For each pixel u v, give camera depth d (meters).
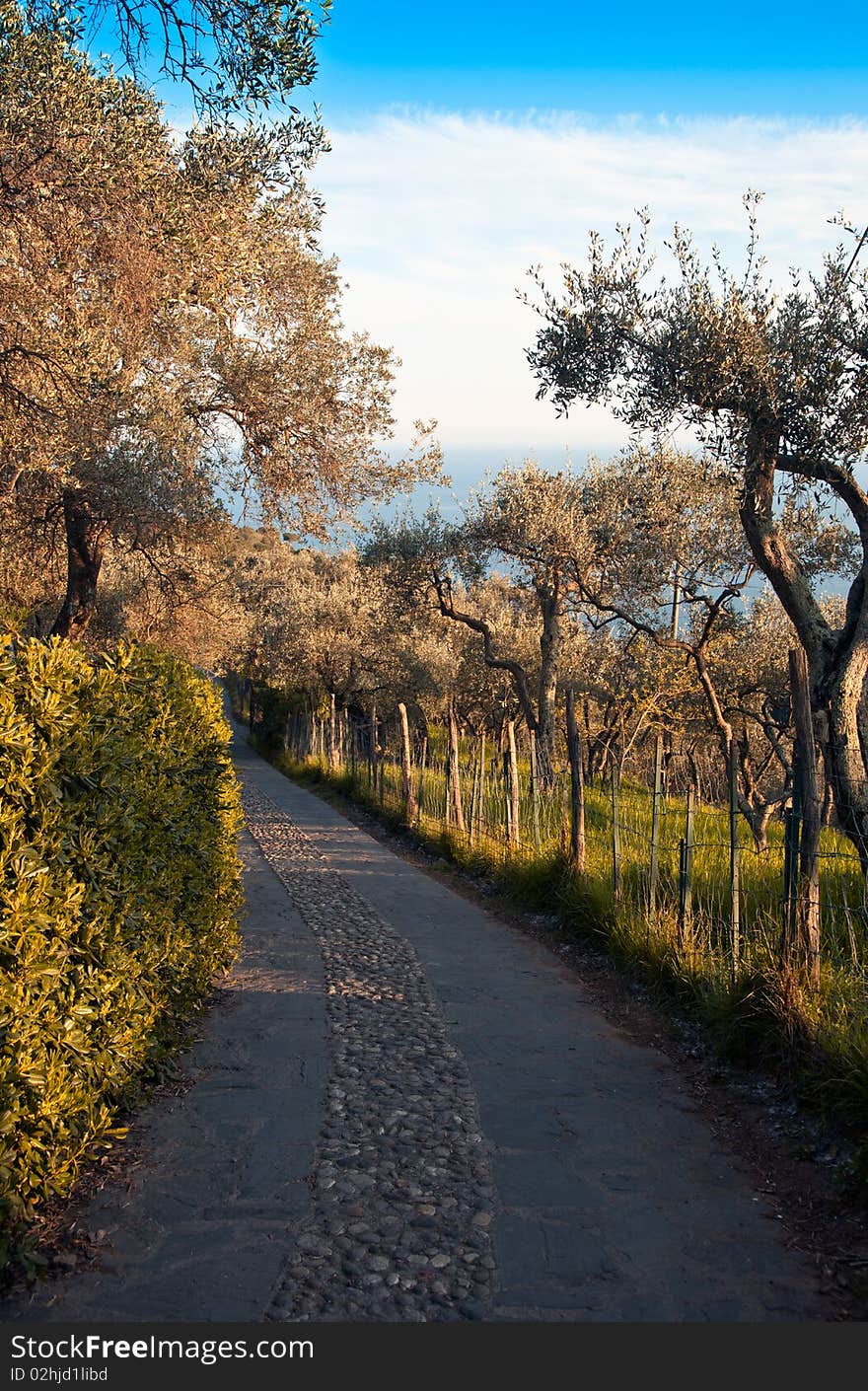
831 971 5.83
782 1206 4.17
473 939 9.20
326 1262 3.71
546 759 15.62
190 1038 6.24
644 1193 4.27
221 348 13.88
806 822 5.71
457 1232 3.93
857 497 7.78
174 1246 3.82
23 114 6.97
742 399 7.67
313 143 8.73
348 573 38.66
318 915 10.33
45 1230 3.92
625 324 8.52
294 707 37.50
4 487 10.12
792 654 5.78
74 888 4.26
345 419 15.07
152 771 5.75
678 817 12.50
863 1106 4.59
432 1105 5.26
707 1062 5.85
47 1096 3.79
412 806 16.81
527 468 18.70
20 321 8.57
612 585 16.38
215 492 14.29
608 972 7.87
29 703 4.20
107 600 18.64
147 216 8.25
